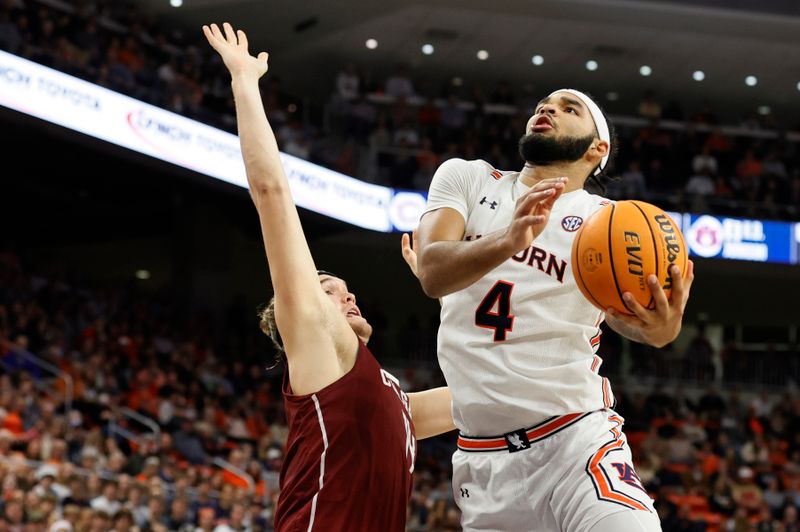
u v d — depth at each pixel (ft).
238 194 58.85
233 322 71.77
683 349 90.58
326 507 10.85
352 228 65.05
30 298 60.80
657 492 59.47
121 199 72.18
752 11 68.18
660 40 74.38
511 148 76.64
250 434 56.95
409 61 79.97
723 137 80.64
